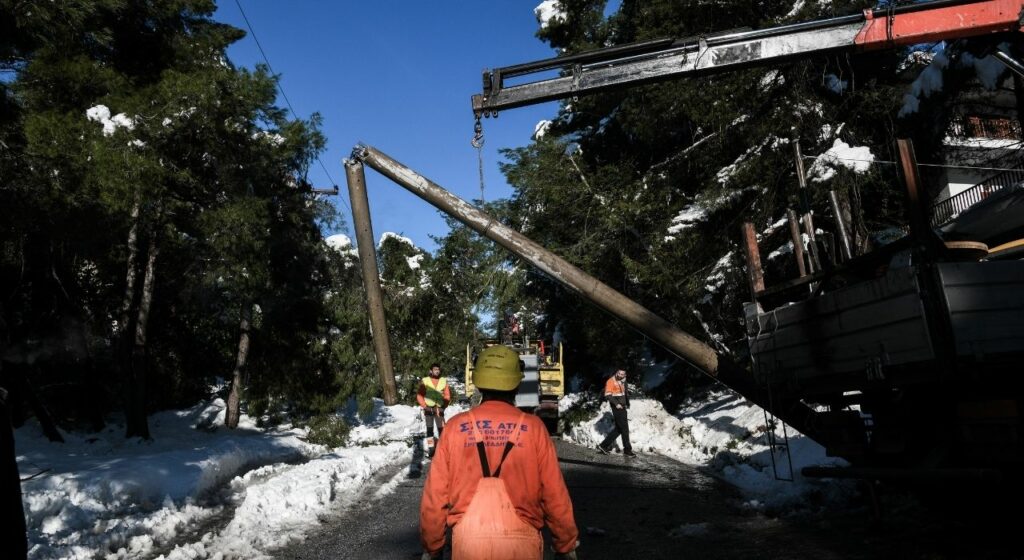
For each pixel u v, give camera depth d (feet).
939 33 24.44
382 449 50.21
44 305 53.06
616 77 25.55
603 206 59.16
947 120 45.24
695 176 60.54
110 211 44.39
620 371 44.80
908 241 16.92
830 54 25.23
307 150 58.03
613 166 63.21
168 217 53.21
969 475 15.33
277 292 63.21
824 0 48.06
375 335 19.95
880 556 16.49
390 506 27.68
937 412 17.38
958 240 21.08
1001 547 15.87
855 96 50.39
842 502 23.26
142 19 57.41
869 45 24.70
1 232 43.93
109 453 44.14
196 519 26.35
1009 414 15.06
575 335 77.97
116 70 54.90
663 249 53.62
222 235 52.95
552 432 65.36
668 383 68.90
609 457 43.19
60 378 54.85
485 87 26.09
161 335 66.90
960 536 17.34
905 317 16.05
